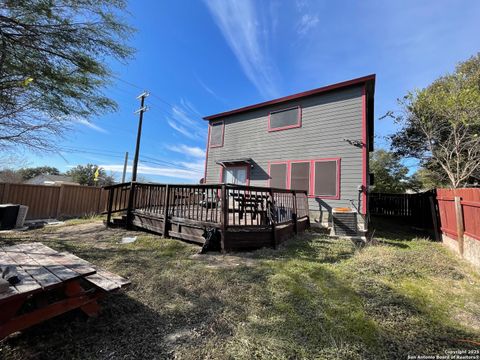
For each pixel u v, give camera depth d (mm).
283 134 9328
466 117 7594
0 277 1733
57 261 2295
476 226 4016
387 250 4734
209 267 3490
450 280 3326
